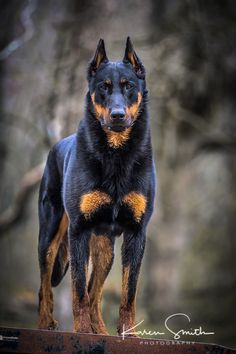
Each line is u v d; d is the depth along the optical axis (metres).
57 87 17.95
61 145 9.23
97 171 8.25
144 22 18.92
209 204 24.12
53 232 9.12
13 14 19.50
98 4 18.44
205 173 24.19
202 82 20.94
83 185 8.27
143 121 8.36
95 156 8.24
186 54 19.88
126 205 8.29
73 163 8.38
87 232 8.38
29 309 20.69
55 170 9.19
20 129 20.86
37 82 18.20
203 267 23.98
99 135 8.23
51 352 6.70
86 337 6.73
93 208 8.29
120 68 8.31
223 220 24.48
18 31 19.52
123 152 8.23
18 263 23.95
